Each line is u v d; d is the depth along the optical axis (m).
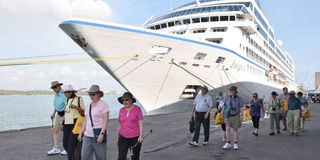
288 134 12.41
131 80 20.80
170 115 20.31
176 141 10.16
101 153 5.32
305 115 13.33
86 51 19.69
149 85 21.45
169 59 21.14
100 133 5.22
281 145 9.62
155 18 30.88
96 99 5.37
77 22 18.22
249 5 33.50
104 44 19.05
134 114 5.41
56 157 7.56
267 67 40.72
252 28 27.73
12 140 10.09
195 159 7.45
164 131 12.82
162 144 9.52
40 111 47.47
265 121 18.38
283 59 57.56
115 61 19.61
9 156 7.62
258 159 7.51
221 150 8.66
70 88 6.44
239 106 8.91
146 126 14.65
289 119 12.20
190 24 27.16
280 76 52.41
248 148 9.04
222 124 10.09
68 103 6.42
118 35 19.08
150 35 19.81
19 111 47.34
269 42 42.97
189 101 23.81
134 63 20.17
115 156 7.69
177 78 22.16
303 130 13.70
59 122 7.78
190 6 29.34
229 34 26.20
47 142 9.75
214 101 25.14
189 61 22.09
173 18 27.92
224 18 26.88
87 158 5.37
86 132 5.37
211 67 23.77
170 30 27.78
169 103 22.98
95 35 18.70
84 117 5.78
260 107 12.01
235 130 8.92
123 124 5.45
